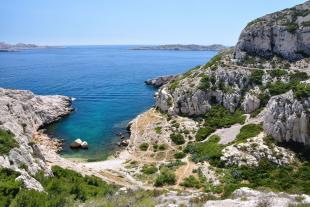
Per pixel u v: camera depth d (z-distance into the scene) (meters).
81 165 79.12
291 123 78.12
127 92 178.50
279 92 100.06
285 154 75.69
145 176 74.25
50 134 109.88
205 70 121.56
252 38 121.50
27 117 110.38
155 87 194.62
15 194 37.06
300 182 66.19
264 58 117.25
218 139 91.56
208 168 76.06
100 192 46.50
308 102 78.19
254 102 100.38
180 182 69.12
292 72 105.81
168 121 109.31
